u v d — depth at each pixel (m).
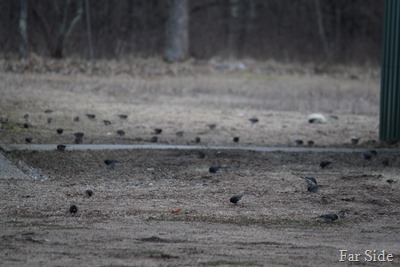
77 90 109.25
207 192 56.03
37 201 52.16
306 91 128.50
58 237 42.91
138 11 160.88
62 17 146.62
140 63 142.38
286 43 175.12
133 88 117.19
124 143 75.12
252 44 173.00
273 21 177.38
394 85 78.94
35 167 62.38
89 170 62.50
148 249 40.69
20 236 42.94
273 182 59.50
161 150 70.19
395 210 52.19
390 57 79.38
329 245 43.00
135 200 53.19
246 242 42.94
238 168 64.69
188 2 169.12
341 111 109.00
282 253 40.78
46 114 88.00
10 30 136.50
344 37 179.00
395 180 61.00
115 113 94.00
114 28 155.00
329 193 56.34
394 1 78.75
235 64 151.62
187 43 155.88
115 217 48.22
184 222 47.47
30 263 37.66
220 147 74.38
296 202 53.59
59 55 141.25
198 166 64.81
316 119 96.56
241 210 51.00
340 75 154.12
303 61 170.38
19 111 88.25
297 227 47.09
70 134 78.38
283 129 90.38
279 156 70.06
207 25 171.88
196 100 112.44
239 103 111.81
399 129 78.88
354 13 180.25
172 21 152.75
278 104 112.44
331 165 66.94
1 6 138.00
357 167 66.38
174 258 39.03
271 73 149.38
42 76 118.69
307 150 74.06
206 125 90.88
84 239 42.56
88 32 142.50
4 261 37.94
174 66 143.88
